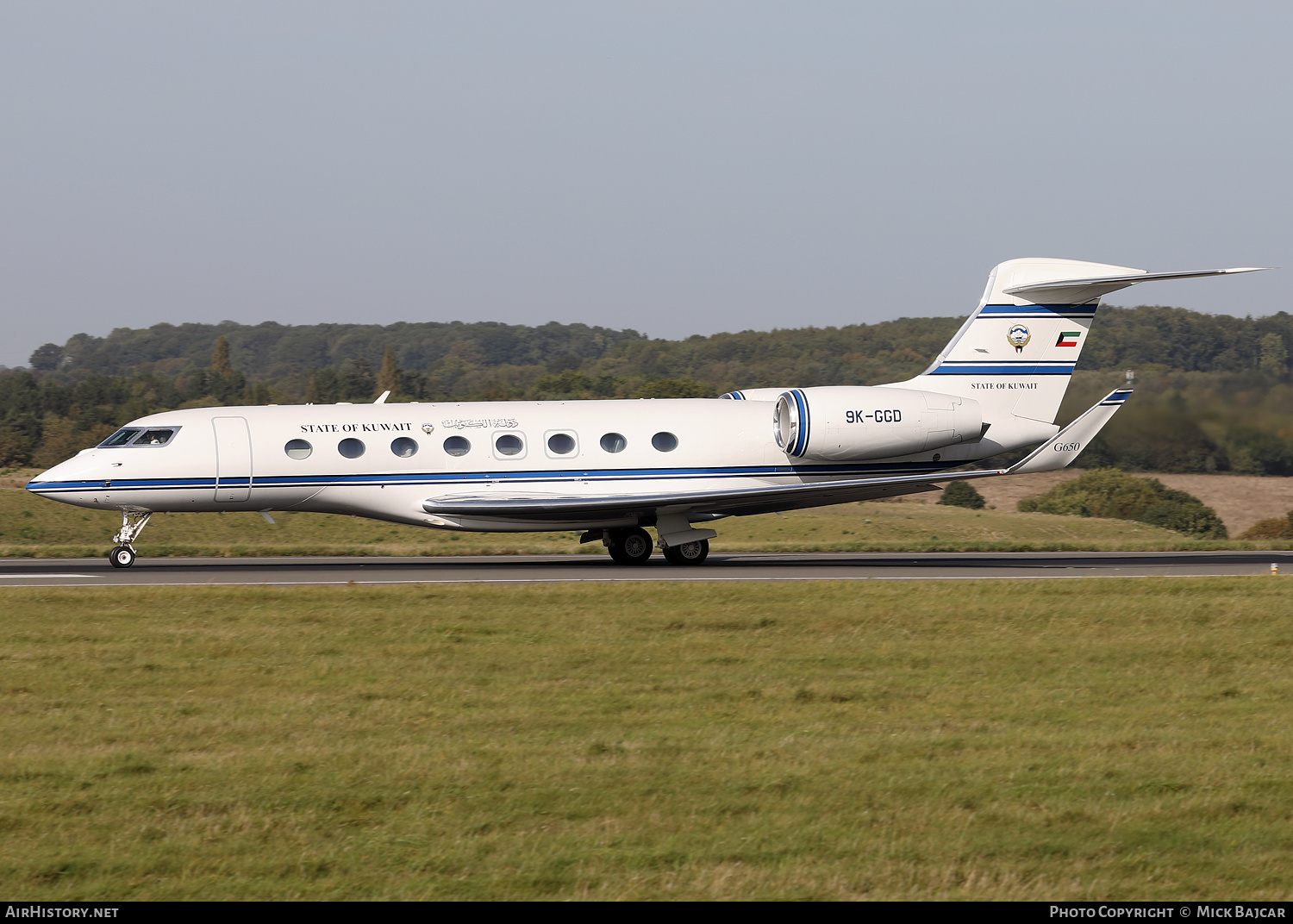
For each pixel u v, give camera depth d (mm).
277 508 91062
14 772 34438
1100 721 41312
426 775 34188
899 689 46094
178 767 35094
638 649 53562
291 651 52906
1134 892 26328
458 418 91938
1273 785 33750
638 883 26578
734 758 36031
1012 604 66875
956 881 26859
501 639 55938
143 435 88875
